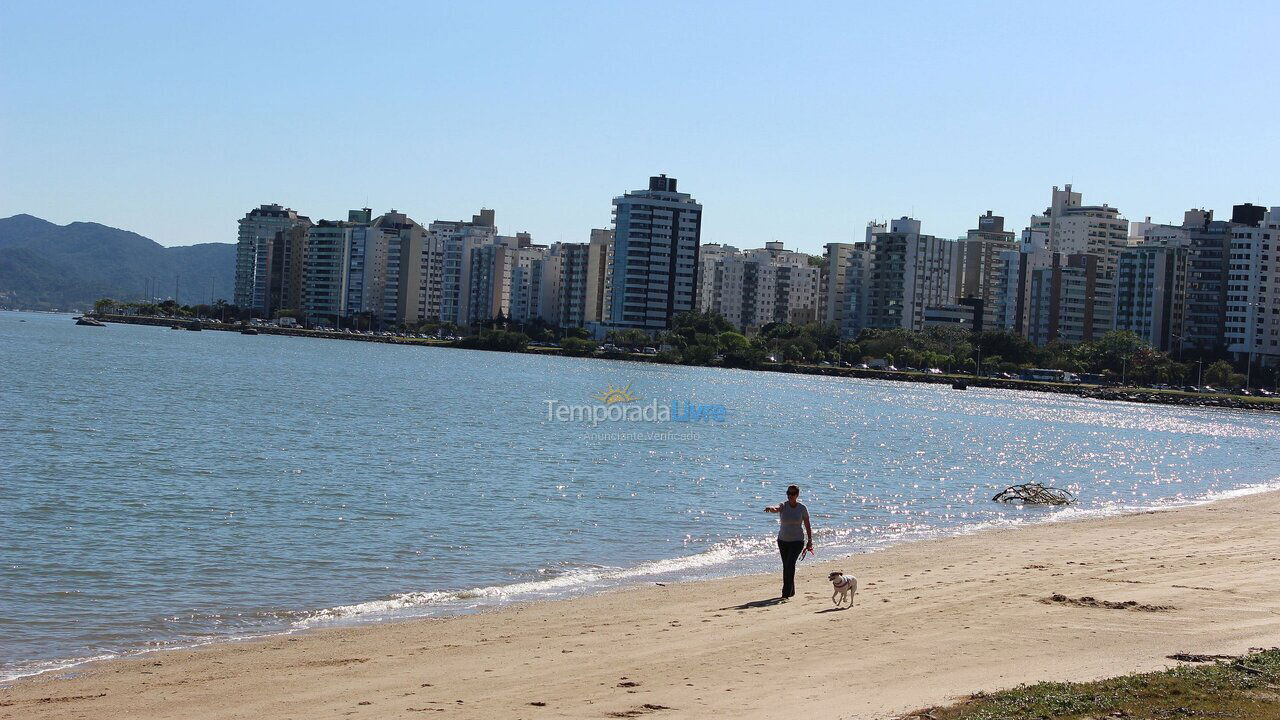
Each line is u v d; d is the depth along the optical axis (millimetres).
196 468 70438
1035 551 43938
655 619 30672
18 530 47562
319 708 22250
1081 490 76250
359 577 39812
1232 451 119438
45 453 74625
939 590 34062
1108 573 37188
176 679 24906
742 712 20781
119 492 59375
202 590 37094
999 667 23688
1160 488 79000
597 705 21734
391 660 26312
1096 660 24156
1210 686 20641
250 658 26906
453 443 93000
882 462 91375
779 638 27391
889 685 22391
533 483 69000
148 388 140625
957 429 134500
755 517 56938
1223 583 34844
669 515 56969
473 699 22516
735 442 103750
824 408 162750
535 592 36719
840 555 44219
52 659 27922
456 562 42938
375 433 99375
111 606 34438
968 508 63219
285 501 58250
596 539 49000
